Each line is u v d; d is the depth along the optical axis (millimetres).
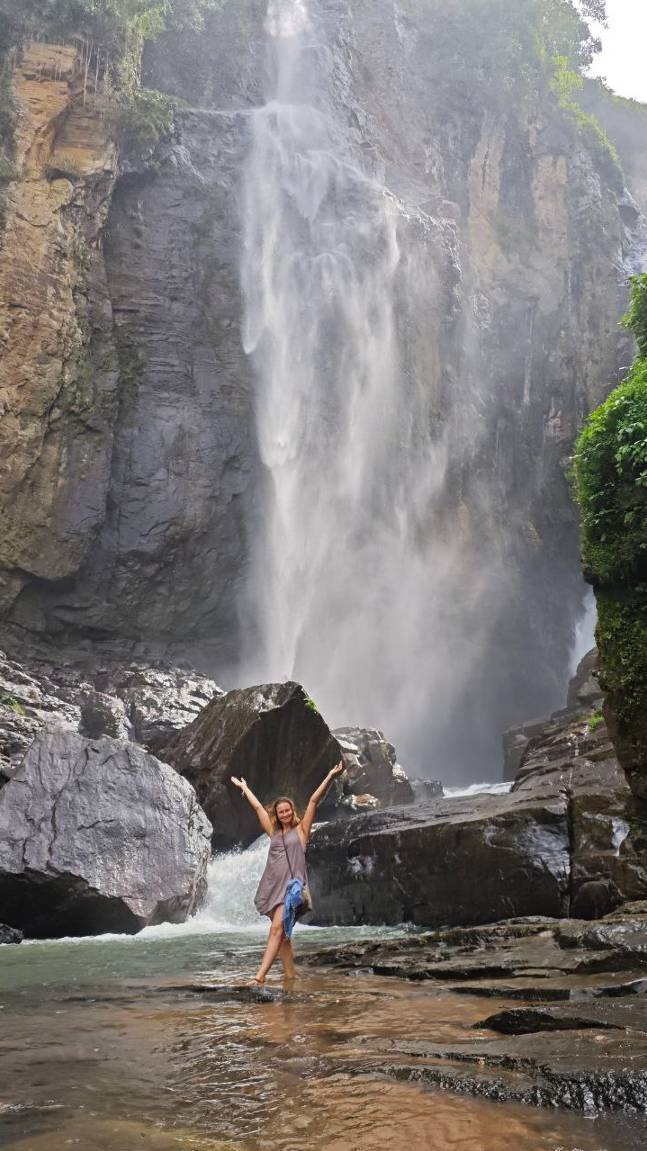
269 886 6848
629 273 43906
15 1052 4340
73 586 27125
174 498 29250
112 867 12008
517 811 10555
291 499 33062
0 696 20125
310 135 36969
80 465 26750
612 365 42344
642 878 8930
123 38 28000
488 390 41562
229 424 31500
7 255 25125
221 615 30641
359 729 21578
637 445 8492
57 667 25422
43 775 12500
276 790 16984
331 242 35562
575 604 43469
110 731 21672
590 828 9969
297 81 38969
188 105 34656
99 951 9859
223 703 17828
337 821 14055
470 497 39719
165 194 31062
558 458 42344
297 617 33156
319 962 8078
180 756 17469
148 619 28906
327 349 34812
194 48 35750
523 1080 3314
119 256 29906
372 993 5820
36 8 26266
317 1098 3361
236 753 16500
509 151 45625
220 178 32906
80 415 26766
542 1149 2725
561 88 46531
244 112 34875
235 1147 2865
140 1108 3350
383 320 36469
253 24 37812
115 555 28125
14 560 25516
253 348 32594
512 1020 4379
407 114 43594
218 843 16438
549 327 43469
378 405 36125
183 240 31219
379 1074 3629
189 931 11977
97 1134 3021
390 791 20500
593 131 46969
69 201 26578
